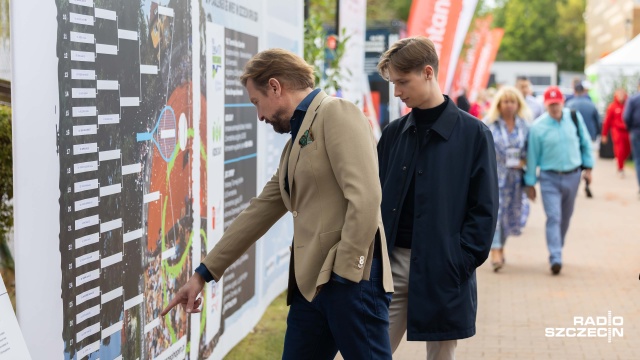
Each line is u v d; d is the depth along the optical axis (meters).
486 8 43.06
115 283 4.05
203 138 5.43
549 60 68.12
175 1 4.82
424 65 4.43
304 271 3.60
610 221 15.00
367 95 14.36
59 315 3.55
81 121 3.69
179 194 4.95
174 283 4.89
